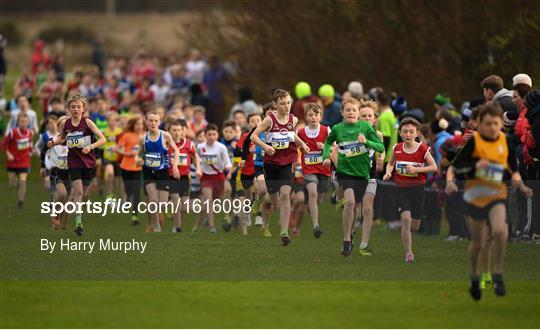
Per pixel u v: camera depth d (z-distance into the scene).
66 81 108.31
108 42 159.62
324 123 51.41
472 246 29.64
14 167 52.97
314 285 32.56
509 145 29.55
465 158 29.47
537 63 53.12
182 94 82.69
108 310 29.16
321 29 69.44
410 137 36.12
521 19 53.28
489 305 30.00
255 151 43.06
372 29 63.66
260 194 41.62
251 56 75.12
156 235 40.12
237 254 36.81
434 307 29.75
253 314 28.84
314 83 70.56
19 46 160.62
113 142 56.50
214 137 44.25
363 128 36.19
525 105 37.69
